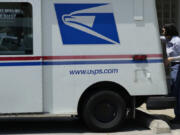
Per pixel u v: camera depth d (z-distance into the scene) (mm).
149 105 7055
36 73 6742
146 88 7043
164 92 7109
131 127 7527
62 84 6840
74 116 8172
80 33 6871
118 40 6961
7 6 6688
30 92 6730
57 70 6824
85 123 7047
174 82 7746
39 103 6766
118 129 7199
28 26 6730
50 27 6797
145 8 7035
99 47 6910
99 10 6914
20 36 6723
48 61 6793
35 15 6723
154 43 7055
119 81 6969
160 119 7484
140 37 7016
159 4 12578
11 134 6992
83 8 6871
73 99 6875
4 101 6668
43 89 6797
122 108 7070
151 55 7051
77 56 6855
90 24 6887
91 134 6930
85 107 6965
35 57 6730
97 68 6914
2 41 6684
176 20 12562
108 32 6930
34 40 6723
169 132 7047
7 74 6664
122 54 6969
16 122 8203
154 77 7062
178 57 7492
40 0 6730
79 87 6879
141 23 7020
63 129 7426
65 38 6832
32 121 8305
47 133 7062
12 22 6715
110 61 6938
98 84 7016
